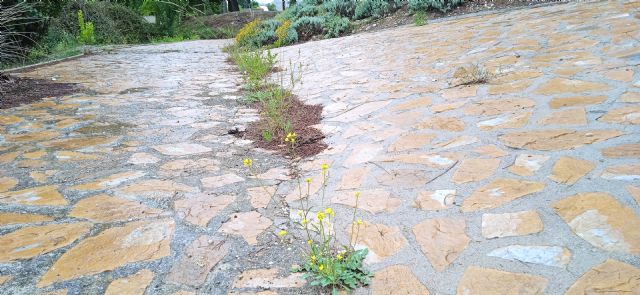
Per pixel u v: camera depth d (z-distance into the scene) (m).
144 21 19.27
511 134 3.08
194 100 5.50
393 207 2.38
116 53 11.48
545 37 5.84
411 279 1.80
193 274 1.92
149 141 3.85
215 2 29.50
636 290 1.51
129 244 2.16
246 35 13.01
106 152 3.56
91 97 5.66
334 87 5.52
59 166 3.24
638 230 1.82
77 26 15.05
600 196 2.09
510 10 9.51
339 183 2.80
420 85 4.86
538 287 1.63
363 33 11.21
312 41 12.10
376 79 5.54
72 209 2.54
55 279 1.89
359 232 2.19
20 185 2.90
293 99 5.21
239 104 5.28
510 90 4.07
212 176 3.05
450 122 3.55
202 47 13.69
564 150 2.66
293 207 2.55
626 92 3.44
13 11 7.91
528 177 2.42
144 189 2.81
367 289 1.78
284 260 2.03
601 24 5.85
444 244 1.99
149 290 1.82
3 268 1.97
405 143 3.29
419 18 10.52
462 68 5.03
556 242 1.85
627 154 2.44
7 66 8.98
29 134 4.05
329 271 1.82
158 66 8.84
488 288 1.67
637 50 4.42
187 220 2.41
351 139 3.61
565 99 3.55
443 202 2.34
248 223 2.38
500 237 1.96
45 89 6.14
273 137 3.91
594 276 1.62
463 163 2.76
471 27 8.00
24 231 2.29
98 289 1.82
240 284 1.85
